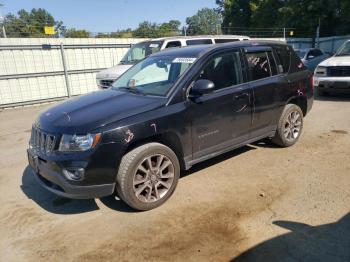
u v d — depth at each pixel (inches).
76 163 132.0
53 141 137.2
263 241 122.2
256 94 187.0
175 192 164.2
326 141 231.5
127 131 137.8
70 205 157.9
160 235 129.6
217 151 175.0
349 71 359.3
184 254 117.6
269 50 203.8
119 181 140.4
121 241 127.3
